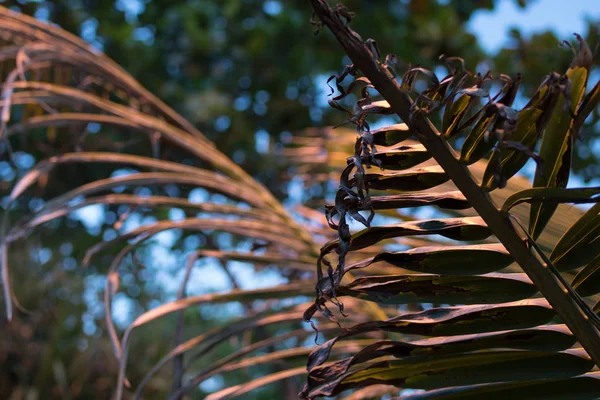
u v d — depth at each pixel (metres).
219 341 2.05
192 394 6.22
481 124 1.31
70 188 6.07
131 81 2.68
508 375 1.42
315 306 1.41
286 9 8.05
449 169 1.33
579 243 1.40
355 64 1.29
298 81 8.45
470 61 7.28
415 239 2.37
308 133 3.31
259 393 8.11
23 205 5.93
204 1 8.05
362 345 2.20
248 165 7.62
